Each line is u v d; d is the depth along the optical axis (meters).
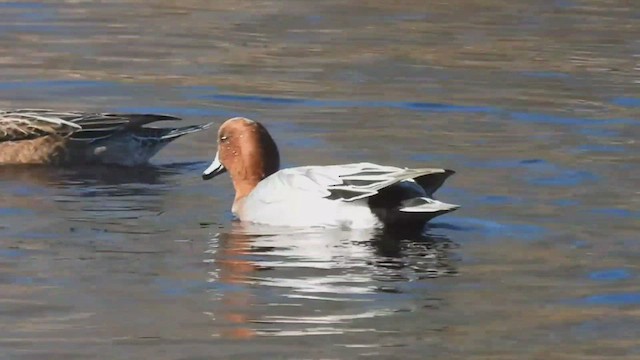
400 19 26.67
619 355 10.56
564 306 11.70
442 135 17.95
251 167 14.95
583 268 12.73
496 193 15.27
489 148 17.30
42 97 19.94
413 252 13.16
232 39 24.38
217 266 12.72
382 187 13.41
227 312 11.45
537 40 24.77
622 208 14.71
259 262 12.84
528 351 10.61
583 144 17.56
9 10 26.66
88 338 10.81
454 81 21.22
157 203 15.09
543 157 16.86
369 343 10.77
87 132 17.23
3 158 17.14
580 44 24.41
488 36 24.98
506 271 12.63
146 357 10.43
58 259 12.91
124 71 21.67
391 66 22.23
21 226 14.03
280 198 14.12
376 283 12.26
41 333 10.92
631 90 20.80
